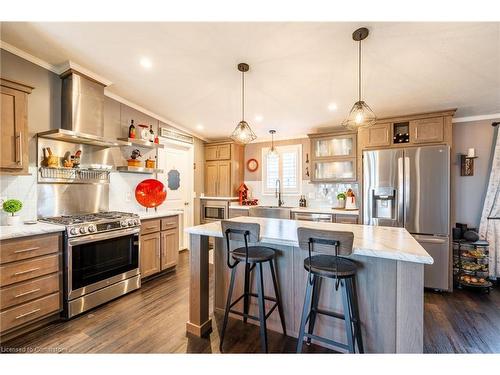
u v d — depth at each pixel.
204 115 4.04
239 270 2.37
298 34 2.05
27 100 2.28
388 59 2.35
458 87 2.77
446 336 2.08
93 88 2.88
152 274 3.30
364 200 3.53
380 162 3.41
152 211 3.80
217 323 2.29
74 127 2.71
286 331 2.10
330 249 1.54
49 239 2.19
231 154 5.18
